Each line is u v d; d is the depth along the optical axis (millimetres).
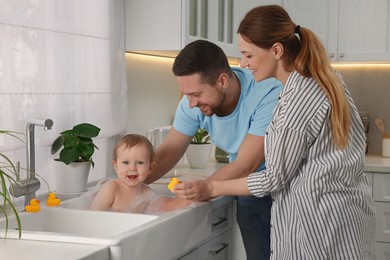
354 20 3703
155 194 2109
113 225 1853
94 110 2506
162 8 2668
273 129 1768
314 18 3766
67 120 2334
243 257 2508
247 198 2244
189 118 2258
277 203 1833
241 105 2129
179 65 1965
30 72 2129
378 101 4016
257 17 1783
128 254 1487
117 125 2664
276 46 1777
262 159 2021
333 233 1720
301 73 1747
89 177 2564
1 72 1998
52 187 2322
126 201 2045
